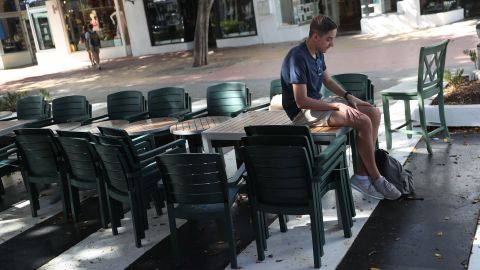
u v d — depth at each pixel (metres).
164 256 4.48
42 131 5.36
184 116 6.29
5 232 5.51
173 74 15.75
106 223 5.19
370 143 4.60
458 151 5.84
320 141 4.43
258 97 10.58
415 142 6.32
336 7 21.52
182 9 22.45
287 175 3.88
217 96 6.48
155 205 5.31
